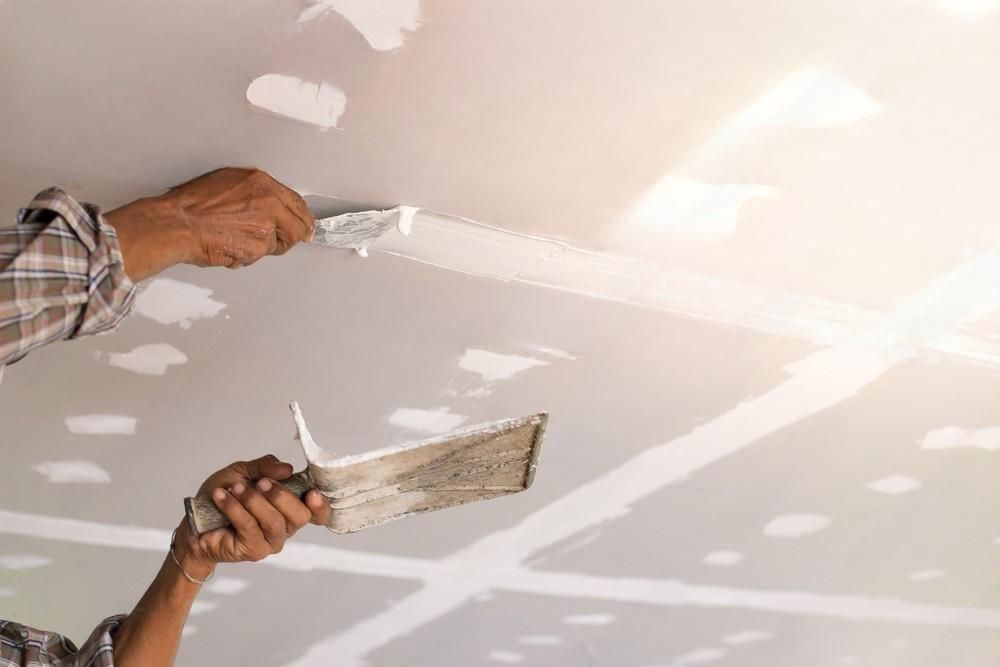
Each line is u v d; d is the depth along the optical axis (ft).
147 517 6.96
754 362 6.53
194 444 6.53
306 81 4.71
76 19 4.38
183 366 6.07
